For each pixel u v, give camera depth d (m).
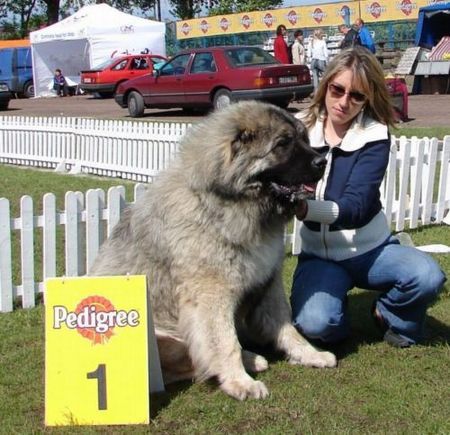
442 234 7.98
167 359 4.21
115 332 3.71
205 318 3.99
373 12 31.03
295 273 4.64
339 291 4.39
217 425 3.65
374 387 4.03
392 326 4.58
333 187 4.33
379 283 4.44
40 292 6.09
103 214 6.13
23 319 5.50
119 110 23.75
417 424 3.60
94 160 13.50
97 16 32.38
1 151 15.76
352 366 4.34
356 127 4.33
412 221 8.23
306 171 3.87
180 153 4.15
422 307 4.44
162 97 19.70
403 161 7.95
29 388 4.14
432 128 14.14
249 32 36.56
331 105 4.28
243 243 3.95
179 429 3.62
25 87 35.19
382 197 8.01
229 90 18.12
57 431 3.60
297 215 4.12
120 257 4.35
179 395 3.99
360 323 5.12
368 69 4.17
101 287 3.72
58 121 14.38
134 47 32.62
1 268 5.72
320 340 4.54
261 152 3.83
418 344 4.66
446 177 8.47
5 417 3.78
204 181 3.88
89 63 33.25
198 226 3.94
